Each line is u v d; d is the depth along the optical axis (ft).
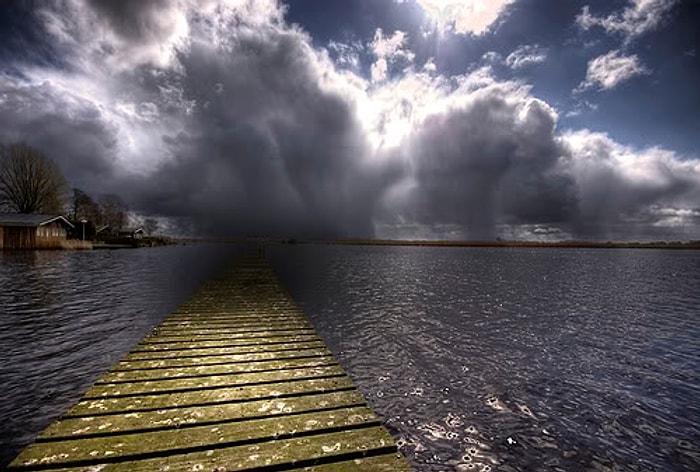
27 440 20.24
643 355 40.16
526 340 45.34
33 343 36.94
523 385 31.17
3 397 25.18
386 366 34.88
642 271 168.35
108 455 11.96
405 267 161.79
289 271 130.82
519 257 304.91
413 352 39.22
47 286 72.08
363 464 12.10
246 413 15.44
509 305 69.67
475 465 19.79
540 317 59.36
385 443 13.24
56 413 23.15
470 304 69.62
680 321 58.13
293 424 14.49
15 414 22.93
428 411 25.96
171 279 86.63
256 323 33.27
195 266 120.98
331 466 11.93
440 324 52.49
